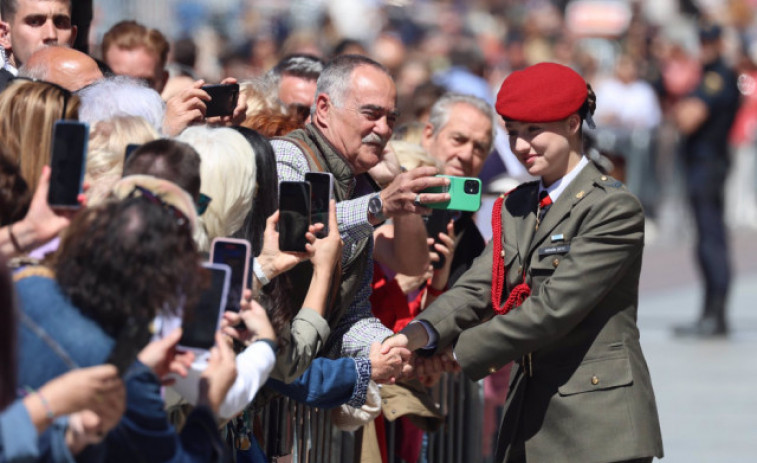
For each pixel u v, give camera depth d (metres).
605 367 13.16
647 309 40.00
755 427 25.97
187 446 9.52
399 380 14.58
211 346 9.64
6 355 8.13
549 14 60.38
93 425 8.72
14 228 9.89
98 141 11.08
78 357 8.99
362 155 14.27
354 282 13.69
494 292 13.77
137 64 19.11
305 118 17.17
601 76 55.50
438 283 16.25
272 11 47.50
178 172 10.02
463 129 17.86
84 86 13.29
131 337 9.07
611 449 12.96
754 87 56.69
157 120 12.41
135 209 9.11
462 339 13.49
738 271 48.09
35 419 8.52
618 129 52.59
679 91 52.47
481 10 61.34
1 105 11.10
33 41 15.25
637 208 13.20
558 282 13.03
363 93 14.10
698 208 35.47
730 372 31.19
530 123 13.30
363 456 14.90
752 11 58.72
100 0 32.31
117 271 8.98
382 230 15.40
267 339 10.93
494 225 14.01
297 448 13.74
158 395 9.32
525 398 13.54
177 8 43.66
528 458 13.39
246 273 10.36
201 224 10.70
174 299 9.12
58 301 9.09
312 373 12.69
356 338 13.90
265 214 12.27
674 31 53.75
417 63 39.00
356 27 52.75
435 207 13.48
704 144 35.25
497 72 53.22
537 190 13.85
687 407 27.59
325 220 12.45
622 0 63.34
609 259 13.02
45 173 9.96
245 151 11.52
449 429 17.61
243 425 12.17
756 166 58.03
